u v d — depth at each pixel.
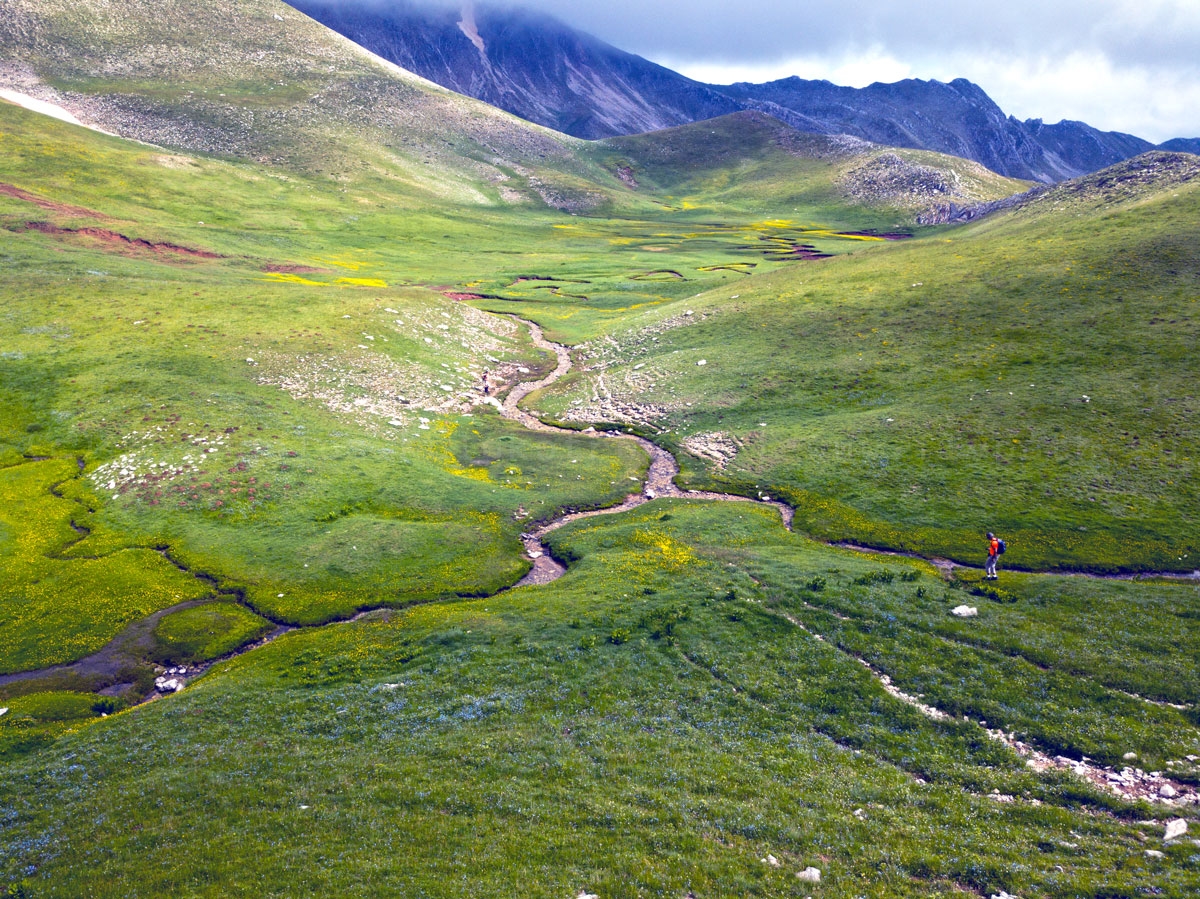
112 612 39.50
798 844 19.02
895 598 35.12
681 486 57.34
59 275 91.62
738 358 79.50
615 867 18.05
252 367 73.12
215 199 161.62
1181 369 56.91
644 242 187.62
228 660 36.03
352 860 18.92
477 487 56.06
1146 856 17.55
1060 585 36.00
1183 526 41.38
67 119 196.75
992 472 50.31
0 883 19.00
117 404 62.72
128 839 20.66
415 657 33.81
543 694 29.28
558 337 102.50
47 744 28.89
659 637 33.25
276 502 50.81
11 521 48.00
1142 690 26.14
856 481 52.81
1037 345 66.31
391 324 90.06
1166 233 78.44
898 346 73.56
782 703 27.61
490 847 19.20
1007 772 22.45
